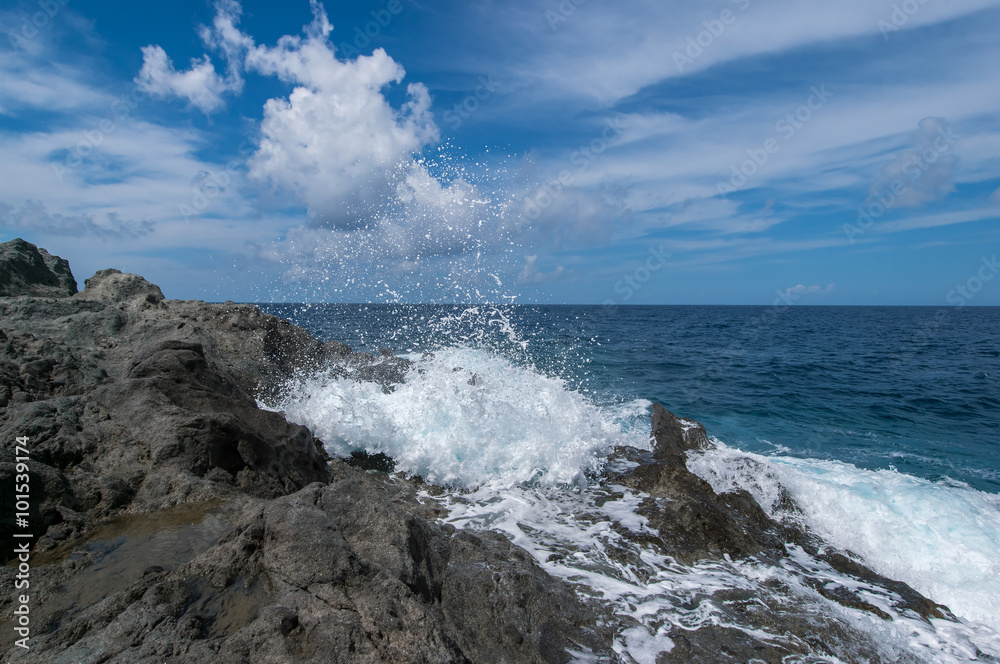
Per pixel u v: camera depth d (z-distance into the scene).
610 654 3.48
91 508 4.07
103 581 3.17
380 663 2.57
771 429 11.73
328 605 2.88
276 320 9.91
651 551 5.16
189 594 2.95
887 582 5.14
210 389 5.57
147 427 4.86
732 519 5.84
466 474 6.68
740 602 4.37
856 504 6.61
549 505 6.11
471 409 7.52
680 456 7.16
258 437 5.17
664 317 66.94
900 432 11.62
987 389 16.47
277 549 3.20
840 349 28.64
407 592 3.05
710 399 14.39
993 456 10.05
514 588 3.74
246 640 2.58
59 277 10.51
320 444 6.99
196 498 4.38
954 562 5.83
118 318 7.64
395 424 7.27
